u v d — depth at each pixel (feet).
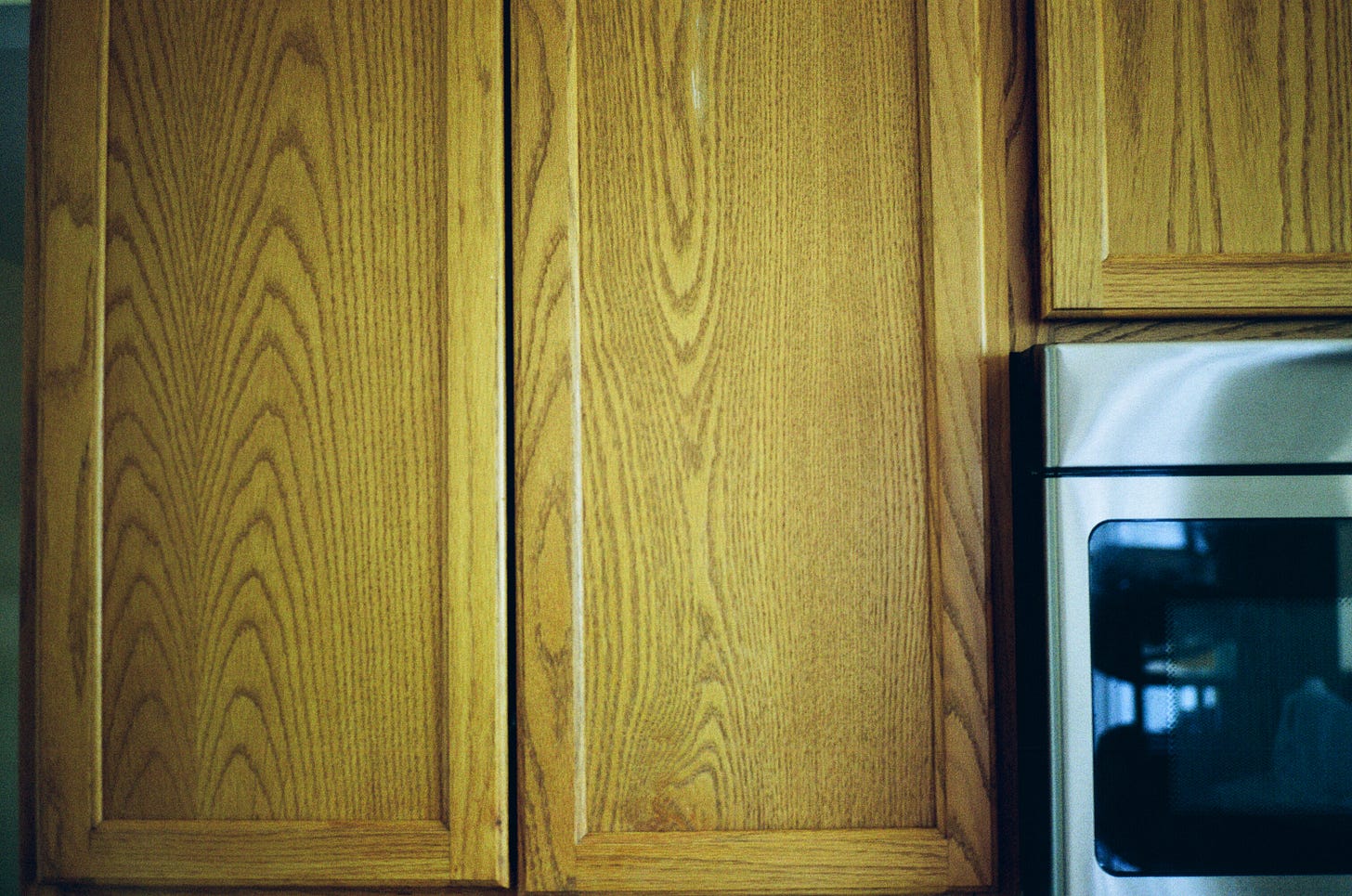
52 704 2.40
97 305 2.45
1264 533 2.22
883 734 2.34
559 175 2.41
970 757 2.30
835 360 2.40
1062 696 2.18
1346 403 2.21
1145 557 2.21
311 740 2.38
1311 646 2.20
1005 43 2.48
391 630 2.39
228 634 2.40
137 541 2.43
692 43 2.44
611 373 2.40
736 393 2.40
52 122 2.47
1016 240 2.46
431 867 2.33
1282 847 2.17
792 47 2.44
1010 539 2.41
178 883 2.36
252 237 2.45
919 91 2.43
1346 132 2.40
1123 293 2.38
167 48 2.48
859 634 2.36
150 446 2.44
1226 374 2.22
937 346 2.37
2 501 7.22
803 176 2.43
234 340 2.44
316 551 2.40
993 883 2.28
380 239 2.43
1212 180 2.40
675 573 2.37
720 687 2.35
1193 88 2.41
